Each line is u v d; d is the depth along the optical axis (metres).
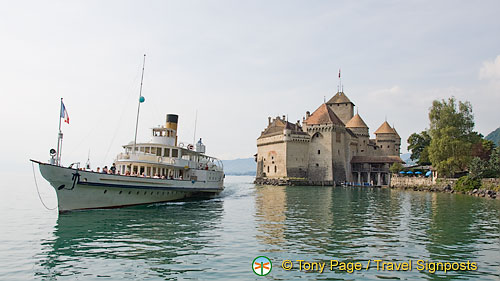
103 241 18.27
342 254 16.39
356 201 44.53
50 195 49.44
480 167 62.62
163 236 19.62
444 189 67.06
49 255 15.65
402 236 20.94
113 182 28.64
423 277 13.48
